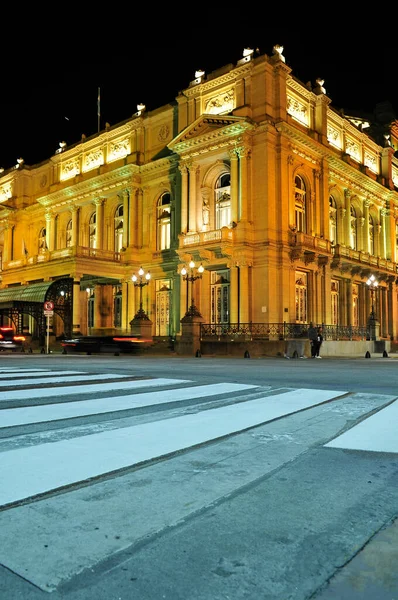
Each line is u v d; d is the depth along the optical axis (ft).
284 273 110.22
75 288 125.59
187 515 10.98
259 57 111.86
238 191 111.45
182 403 26.71
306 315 118.32
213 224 119.75
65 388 33.19
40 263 136.98
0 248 180.75
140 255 136.77
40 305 130.21
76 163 158.40
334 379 42.98
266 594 8.04
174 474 13.88
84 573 8.48
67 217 160.15
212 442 17.76
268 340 101.14
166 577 8.45
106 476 13.55
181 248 117.39
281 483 13.38
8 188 184.14
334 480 13.70
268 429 20.10
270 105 111.75
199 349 101.76
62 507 11.23
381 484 13.41
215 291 119.34
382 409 25.41
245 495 12.38
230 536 10.02
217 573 8.61
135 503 11.59
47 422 20.93
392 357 105.09
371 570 8.87
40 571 8.52
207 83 121.19
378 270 142.92
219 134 113.91
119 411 23.82
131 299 135.44
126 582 8.25
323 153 124.16
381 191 154.20
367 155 153.07
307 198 121.49
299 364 67.00
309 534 10.22
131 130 141.49
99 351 101.65
